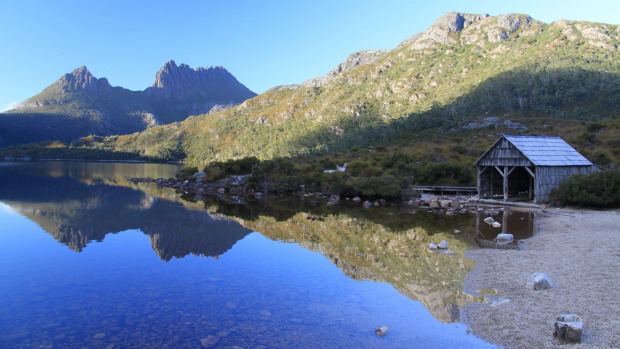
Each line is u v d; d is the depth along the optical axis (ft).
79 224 85.97
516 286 39.09
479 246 58.49
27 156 611.06
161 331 30.48
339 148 421.59
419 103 579.07
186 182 190.39
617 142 177.78
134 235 73.72
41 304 36.94
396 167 163.43
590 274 41.06
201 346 27.89
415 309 34.68
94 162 562.25
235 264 51.57
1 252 59.52
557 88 440.45
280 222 88.89
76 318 33.37
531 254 51.72
